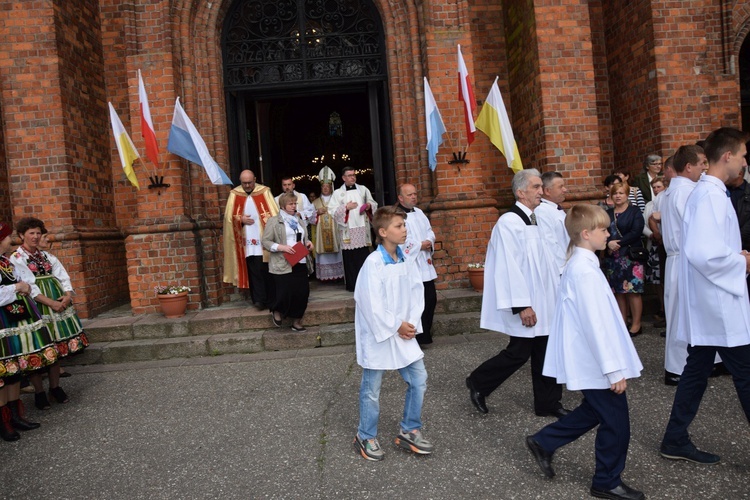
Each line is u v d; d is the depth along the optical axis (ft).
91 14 30.66
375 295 12.57
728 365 12.10
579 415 11.53
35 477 13.69
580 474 12.09
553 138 27.91
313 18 30.81
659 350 20.26
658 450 12.89
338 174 68.13
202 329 24.64
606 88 34.19
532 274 14.82
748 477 11.50
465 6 27.99
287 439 14.88
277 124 65.31
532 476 12.10
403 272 12.97
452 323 24.23
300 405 17.26
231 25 30.53
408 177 29.89
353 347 23.18
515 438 14.05
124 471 13.69
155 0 27.25
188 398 18.66
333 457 13.62
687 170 16.29
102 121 31.19
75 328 19.89
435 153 26.81
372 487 12.09
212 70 29.30
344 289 30.40
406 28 29.50
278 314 24.04
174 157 27.04
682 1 29.40
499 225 15.15
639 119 31.24
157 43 27.25
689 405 12.19
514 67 31.78
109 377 21.74
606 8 33.81
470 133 26.81
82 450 15.14
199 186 28.48
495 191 32.99
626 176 26.30
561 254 16.20
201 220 28.04
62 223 26.91
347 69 30.81
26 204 26.84
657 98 29.45
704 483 11.37
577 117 28.04
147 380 20.99
